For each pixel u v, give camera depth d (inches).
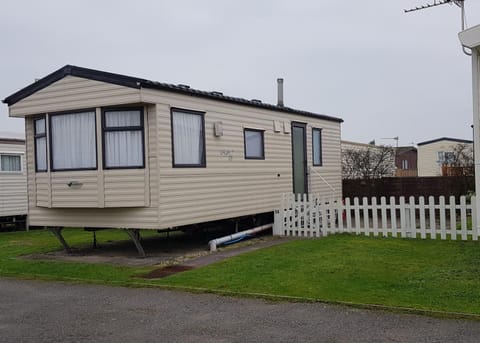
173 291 284.0
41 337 210.7
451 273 298.8
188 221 417.7
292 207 511.8
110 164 401.1
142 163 393.1
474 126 397.4
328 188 660.1
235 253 406.6
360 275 301.0
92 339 206.2
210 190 445.7
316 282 287.6
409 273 303.3
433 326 207.3
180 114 416.2
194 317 232.1
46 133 429.7
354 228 488.1
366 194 747.4
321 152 645.9
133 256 416.2
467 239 432.1
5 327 226.4
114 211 407.8
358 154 1082.7
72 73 408.5
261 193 522.0
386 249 390.9
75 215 428.1
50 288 305.6
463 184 686.5
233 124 480.7
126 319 232.7
